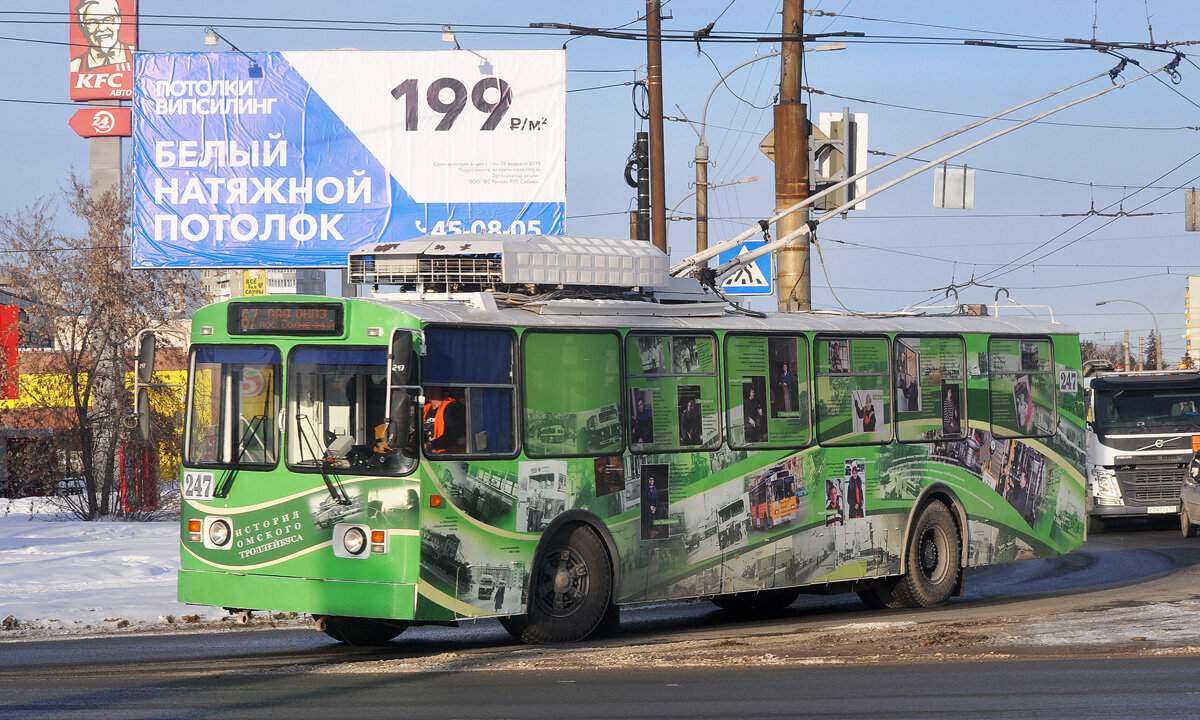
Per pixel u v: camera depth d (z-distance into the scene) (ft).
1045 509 55.93
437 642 42.80
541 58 94.22
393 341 35.99
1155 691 29.76
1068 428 57.26
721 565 44.37
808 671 33.30
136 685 31.83
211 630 45.57
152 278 114.73
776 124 65.87
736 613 51.75
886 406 50.11
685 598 43.45
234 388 39.27
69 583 55.77
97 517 110.01
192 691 30.83
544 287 43.37
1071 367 57.62
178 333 114.21
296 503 37.93
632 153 81.87
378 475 36.99
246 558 38.58
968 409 53.06
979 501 53.16
